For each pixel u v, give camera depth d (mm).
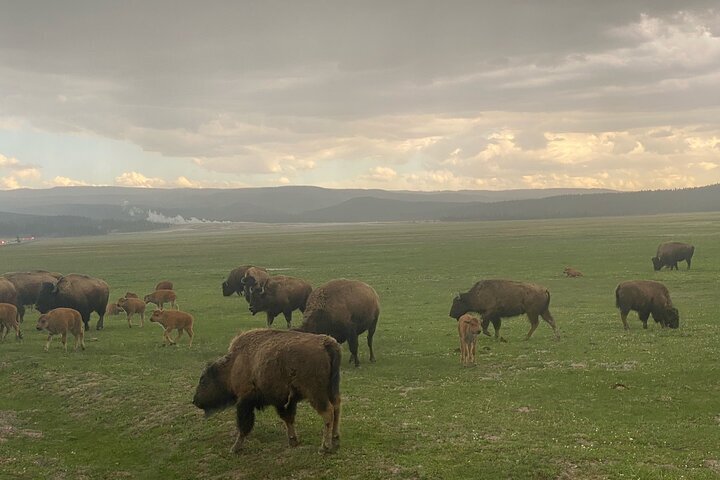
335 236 146750
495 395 14797
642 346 19469
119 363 19094
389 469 10070
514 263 55125
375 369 18156
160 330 25828
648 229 110312
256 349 11555
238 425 11633
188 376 17250
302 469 10500
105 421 14242
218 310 32594
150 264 71562
